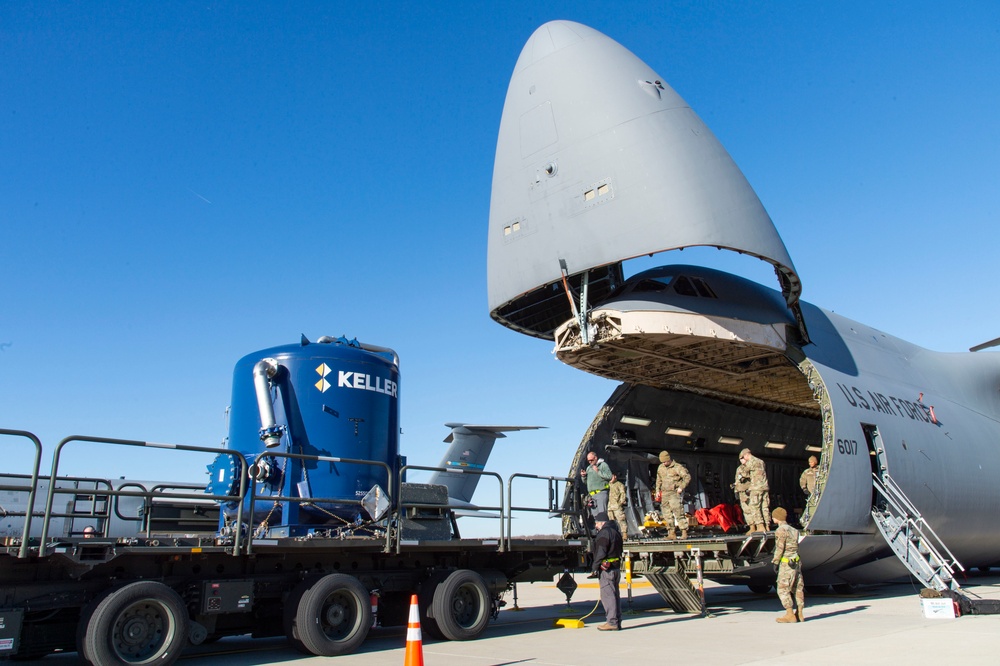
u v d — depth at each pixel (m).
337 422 9.40
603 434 14.91
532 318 13.35
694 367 13.91
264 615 8.17
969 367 18.80
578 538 11.77
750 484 12.65
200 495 7.20
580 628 10.00
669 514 13.98
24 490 6.13
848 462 12.20
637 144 11.38
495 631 9.81
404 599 9.55
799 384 15.80
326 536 8.82
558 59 12.67
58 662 7.71
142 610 6.65
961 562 17.30
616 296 12.16
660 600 15.17
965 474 15.23
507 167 12.69
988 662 6.55
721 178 11.30
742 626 9.86
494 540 9.64
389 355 10.95
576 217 11.51
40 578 6.66
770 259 10.96
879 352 16.11
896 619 10.33
